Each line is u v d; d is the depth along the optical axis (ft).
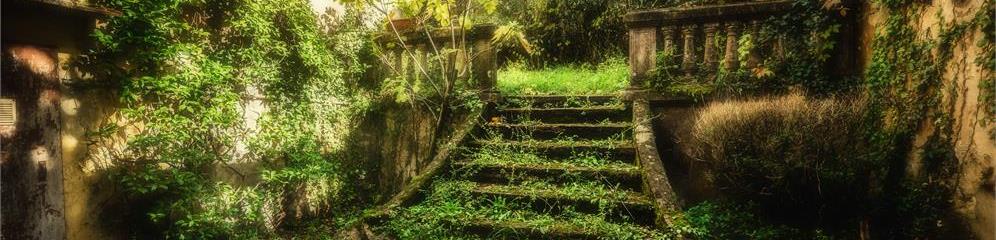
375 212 16.56
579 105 23.49
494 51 24.12
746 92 20.17
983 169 13.00
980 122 13.03
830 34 19.56
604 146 19.39
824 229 15.74
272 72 18.98
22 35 13.16
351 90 24.27
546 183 17.76
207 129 16.67
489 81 23.94
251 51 18.17
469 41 24.14
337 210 23.07
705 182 20.44
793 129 15.33
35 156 13.55
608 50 40.68
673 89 21.07
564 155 19.80
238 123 18.15
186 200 15.58
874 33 17.92
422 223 15.69
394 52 24.70
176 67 16.14
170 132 15.21
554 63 42.60
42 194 13.73
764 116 15.90
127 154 15.66
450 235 15.33
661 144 21.59
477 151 20.70
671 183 21.24
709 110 18.16
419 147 23.93
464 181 18.52
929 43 14.99
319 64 20.80
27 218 13.39
